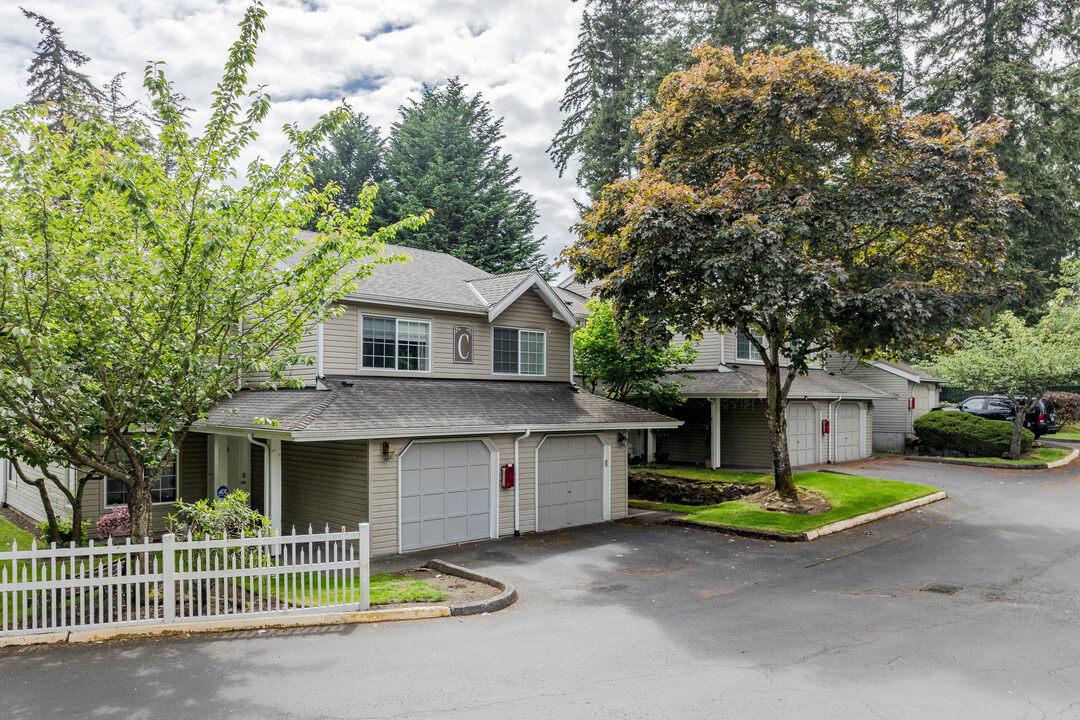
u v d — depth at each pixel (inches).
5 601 314.7
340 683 264.7
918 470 904.9
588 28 1477.6
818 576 446.6
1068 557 480.7
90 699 249.6
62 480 628.7
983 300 553.0
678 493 824.3
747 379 888.9
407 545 536.4
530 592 413.7
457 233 1562.5
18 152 313.0
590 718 232.8
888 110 568.1
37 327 317.7
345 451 543.2
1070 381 922.7
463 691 256.5
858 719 231.1
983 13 1314.0
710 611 368.8
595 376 846.5
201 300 343.0
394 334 620.7
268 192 373.7
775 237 491.5
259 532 378.0
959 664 284.2
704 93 585.0
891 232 573.6
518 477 613.6
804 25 1288.1
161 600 366.0
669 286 576.7
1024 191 1216.2
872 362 1195.3
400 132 1694.1
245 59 350.3
